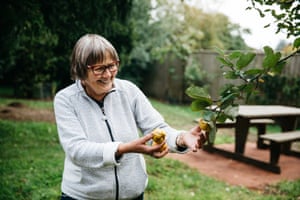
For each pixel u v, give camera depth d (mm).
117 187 1762
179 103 13812
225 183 4754
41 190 3945
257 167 5684
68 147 1639
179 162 5496
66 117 1715
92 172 1735
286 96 9789
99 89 1689
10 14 5613
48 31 6273
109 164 1541
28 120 8453
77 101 1751
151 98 15016
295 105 9625
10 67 10875
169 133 1775
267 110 6383
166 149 1523
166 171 5012
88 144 1601
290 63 9703
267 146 6957
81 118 1739
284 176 5246
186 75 12977
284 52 5293
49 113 9648
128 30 8023
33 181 4188
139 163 1844
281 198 4129
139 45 13805
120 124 1792
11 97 12695
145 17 13875
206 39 16562
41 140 6535
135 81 14953
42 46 8109
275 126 9805
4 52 6344
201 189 4359
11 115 8883
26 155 5383
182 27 14500
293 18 1871
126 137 1791
